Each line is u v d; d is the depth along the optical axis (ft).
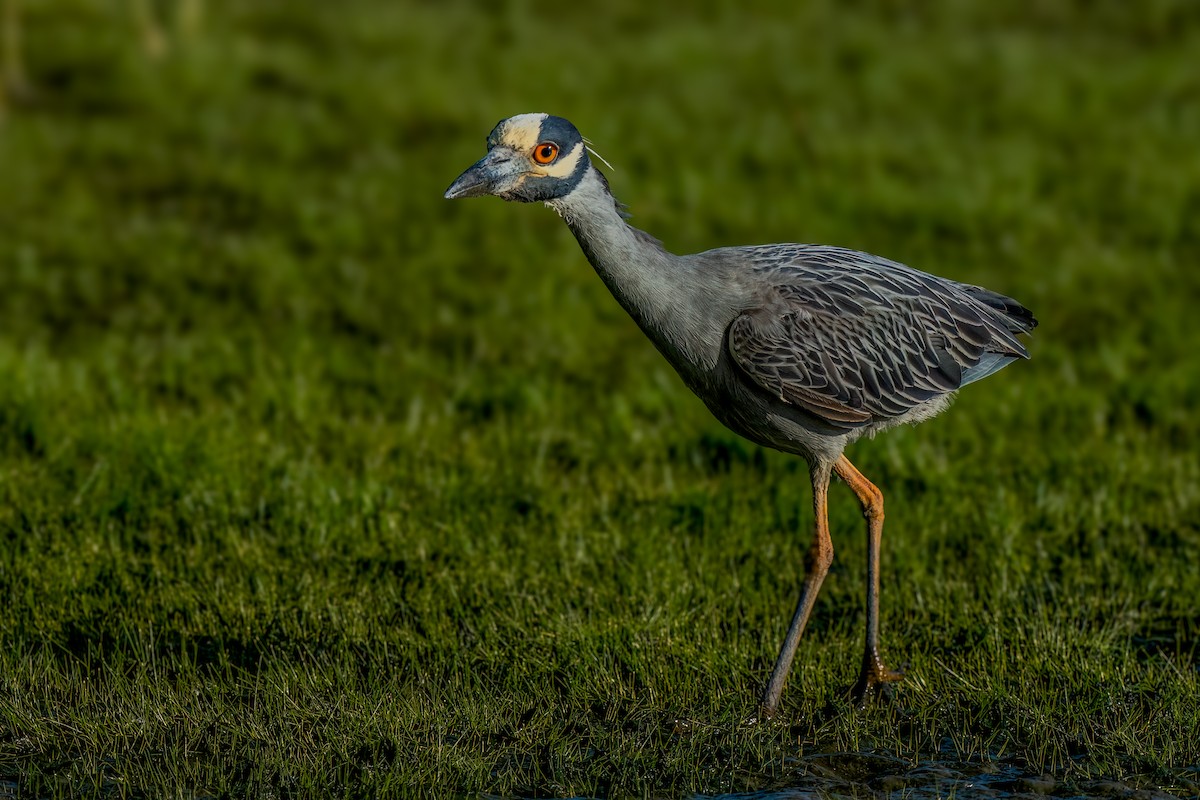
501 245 64.90
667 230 67.05
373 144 80.43
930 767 26.84
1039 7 115.96
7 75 86.69
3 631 31.78
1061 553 36.24
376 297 57.98
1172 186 72.74
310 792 25.70
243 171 74.90
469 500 38.91
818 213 69.51
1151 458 41.70
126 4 103.04
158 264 61.57
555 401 46.88
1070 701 28.99
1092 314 56.18
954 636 32.42
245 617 32.76
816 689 29.76
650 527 37.40
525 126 28.19
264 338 53.11
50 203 69.62
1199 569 34.88
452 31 106.63
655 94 90.02
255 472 39.96
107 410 44.65
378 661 30.78
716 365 29.43
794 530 38.14
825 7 118.21
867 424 30.25
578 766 26.78
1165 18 111.65
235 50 94.43
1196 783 26.07
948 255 63.57
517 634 32.01
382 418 44.88
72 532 36.52
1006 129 84.74
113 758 26.91
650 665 30.37
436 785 25.95
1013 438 44.04
